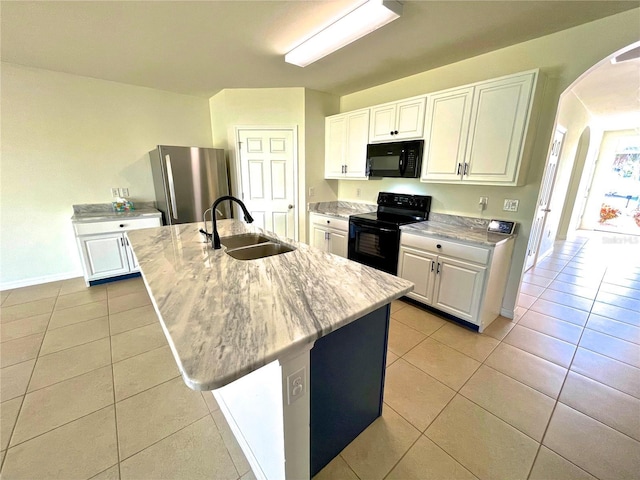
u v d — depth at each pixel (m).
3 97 2.85
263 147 3.81
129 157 3.63
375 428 1.53
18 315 2.61
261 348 0.81
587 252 4.88
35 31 2.11
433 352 2.17
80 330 2.38
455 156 2.51
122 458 1.35
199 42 2.29
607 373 1.95
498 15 1.86
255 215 4.02
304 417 1.04
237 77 3.18
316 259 1.66
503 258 2.42
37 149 3.08
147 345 2.20
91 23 1.99
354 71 2.93
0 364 1.97
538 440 1.46
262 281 1.32
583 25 1.98
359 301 1.13
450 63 2.70
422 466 1.33
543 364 2.04
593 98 3.78
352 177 3.57
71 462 1.33
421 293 2.73
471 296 2.38
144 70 2.97
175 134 3.93
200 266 1.51
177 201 3.45
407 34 2.12
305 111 3.64
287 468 1.04
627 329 2.50
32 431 1.47
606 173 6.61
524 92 2.05
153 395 1.73
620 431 1.52
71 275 3.48
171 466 1.32
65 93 3.14
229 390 1.43
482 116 2.29
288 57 2.46
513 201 2.49
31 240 3.19
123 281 3.39
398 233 2.82
